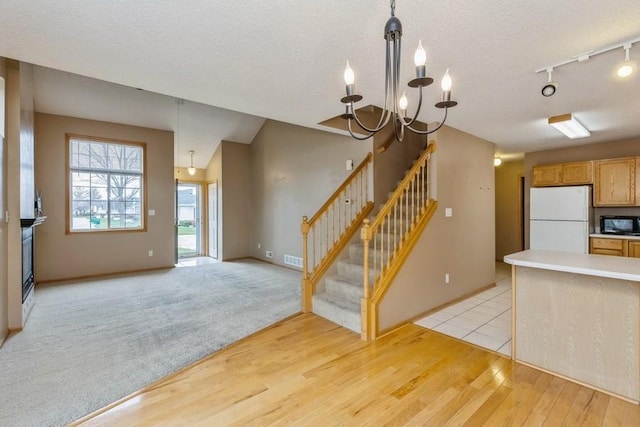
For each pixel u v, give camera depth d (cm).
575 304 225
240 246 756
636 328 201
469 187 434
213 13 161
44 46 192
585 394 209
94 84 489
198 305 394
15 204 315
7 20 164
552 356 234
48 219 516
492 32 181
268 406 196
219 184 742
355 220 427
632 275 190
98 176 571
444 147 389
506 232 702
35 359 255
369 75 238
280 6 156
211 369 240
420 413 189
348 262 390
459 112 336
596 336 216
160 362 251
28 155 369
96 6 153
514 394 208
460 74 239
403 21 169
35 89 464
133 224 607
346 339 295
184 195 832
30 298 386
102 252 565
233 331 312
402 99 181
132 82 250
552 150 535
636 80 250
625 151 459
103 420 183
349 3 154
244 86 259
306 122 366
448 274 397
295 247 615
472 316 356
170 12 159
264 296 433
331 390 213
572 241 463
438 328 321
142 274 574
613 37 187
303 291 370
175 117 610
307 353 266
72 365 246
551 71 231
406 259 335
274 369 240
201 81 248
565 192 471
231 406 196
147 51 200
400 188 336
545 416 186
